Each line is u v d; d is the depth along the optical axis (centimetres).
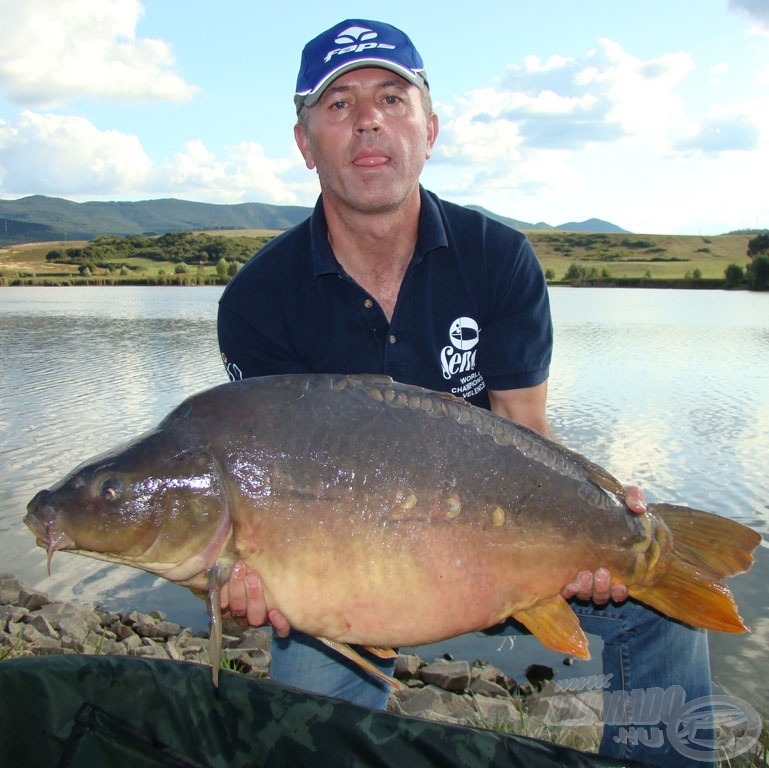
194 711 236
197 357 2020
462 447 229
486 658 540
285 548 221
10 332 2692
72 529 220
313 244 288
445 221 292
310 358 295
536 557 231
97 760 240
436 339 289
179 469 223
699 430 1240
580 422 1297
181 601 643
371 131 265
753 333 2752
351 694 303
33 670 245
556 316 3512
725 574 240
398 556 221
